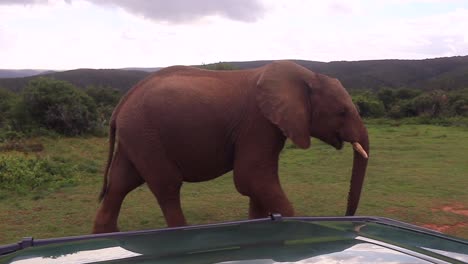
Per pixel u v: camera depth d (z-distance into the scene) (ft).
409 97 121.29
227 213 27.61
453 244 6.89
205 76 19.85
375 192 32.63
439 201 29.89
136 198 31.53
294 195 31.94
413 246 6.56
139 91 19.43
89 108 73.26
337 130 20.48
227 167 19.99
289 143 59.36
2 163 37.22
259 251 6.02
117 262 5.99
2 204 29.81
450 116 100.63
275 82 19.33
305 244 6.29
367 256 5.80
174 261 5.87
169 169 19.08
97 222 19.92
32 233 23.39
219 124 19.01
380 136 70.54
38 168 37.73
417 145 58.65
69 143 60.64
